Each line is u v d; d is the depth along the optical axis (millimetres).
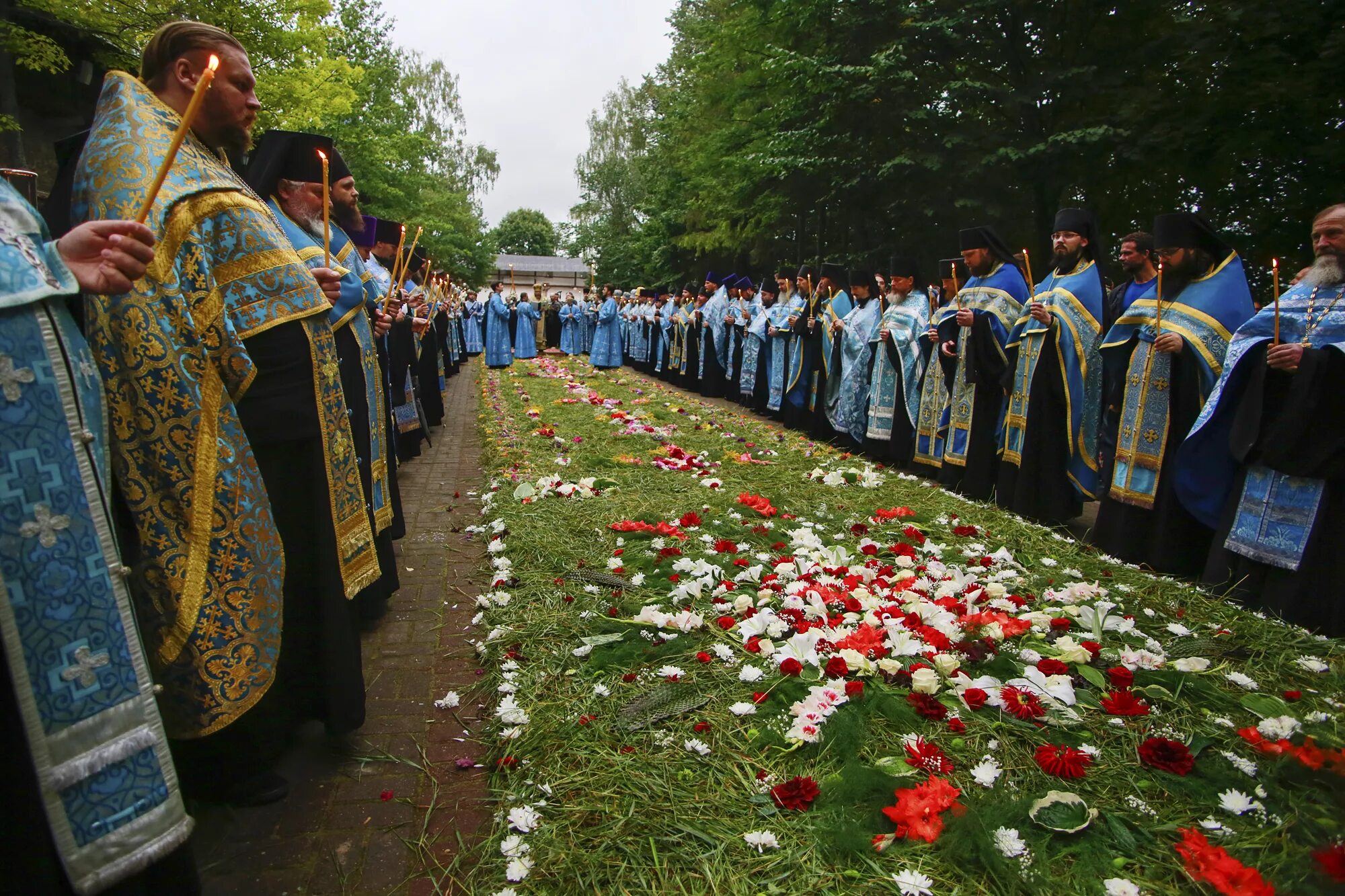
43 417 1617
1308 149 11516
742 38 19422
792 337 10617
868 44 15438
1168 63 13125
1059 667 3148
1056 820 2340
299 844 2387
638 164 42688
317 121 13570
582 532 5086
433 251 31641
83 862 1646
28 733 1569
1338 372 3932
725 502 5828
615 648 3467
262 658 2328
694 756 2707
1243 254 12719
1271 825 2354
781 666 3174
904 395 8180
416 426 7977
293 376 2662
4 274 1576
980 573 4449
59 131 13664
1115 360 5422
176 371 2143
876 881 2146
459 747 2908
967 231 7055
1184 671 3311
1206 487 4656
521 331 20719
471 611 4125
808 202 18984
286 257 2656
